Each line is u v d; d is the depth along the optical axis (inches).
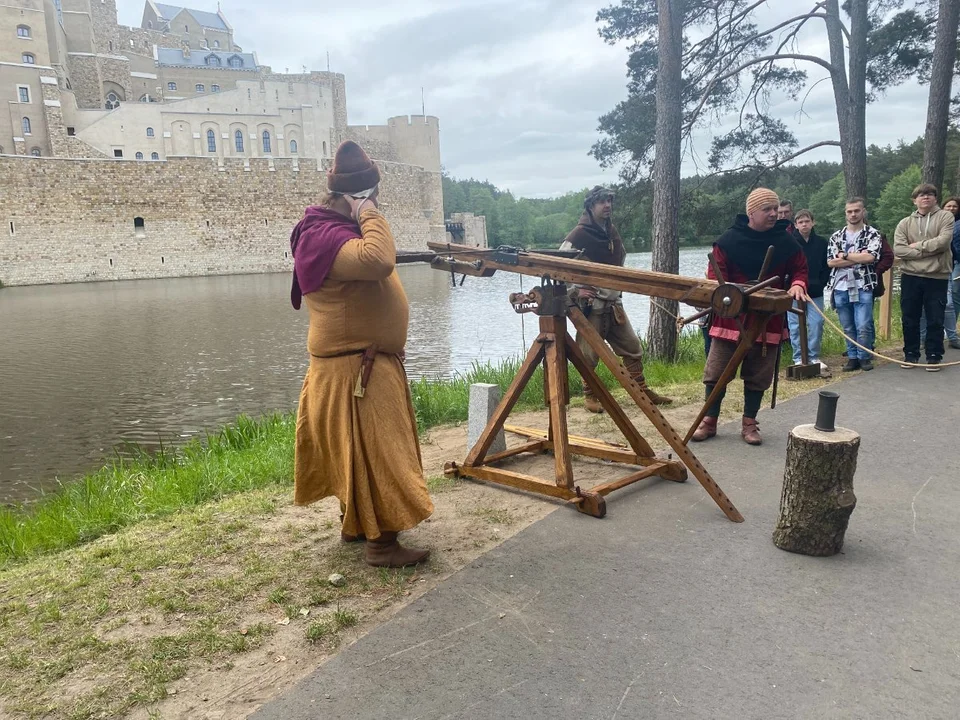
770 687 88.8
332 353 118.3
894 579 116.0
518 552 129.3
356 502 120.6
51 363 701.3
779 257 184.1
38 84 2511.1
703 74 479.2
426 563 127.1
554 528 140.0
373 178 118.2
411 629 104.7
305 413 126.2
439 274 1927.9
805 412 223.3
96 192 2142.0
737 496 154.7
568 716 84.7
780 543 127.6
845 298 290.2
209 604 115.3
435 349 703.7
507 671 93.8
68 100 2672.2
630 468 179.3
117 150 2709.2
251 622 109.1
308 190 2487.7
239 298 1424.7
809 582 115.4
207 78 3599.9
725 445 193.0
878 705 85.0
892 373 280.5
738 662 94.1
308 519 154.0
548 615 107.3
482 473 169.3
